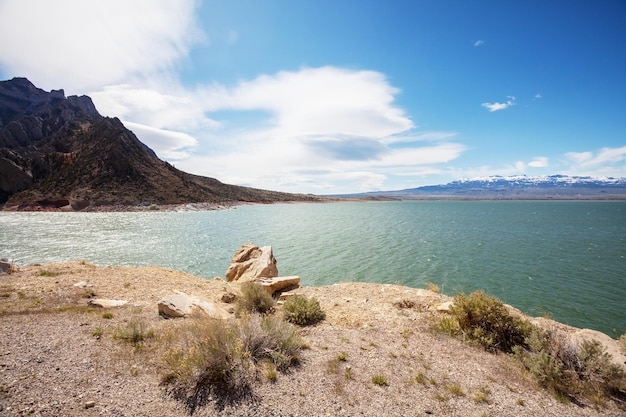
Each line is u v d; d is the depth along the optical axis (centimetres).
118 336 735
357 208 17338
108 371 568
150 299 1220
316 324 933
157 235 5422
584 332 902
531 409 526
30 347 646
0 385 484
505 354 746
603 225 7475
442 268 3080
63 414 429
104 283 1395
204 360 554
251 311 1045
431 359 701
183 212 11694
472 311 861
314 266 3167
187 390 520
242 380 548
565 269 3062
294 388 546
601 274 2881
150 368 590
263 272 1809
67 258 3391
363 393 543
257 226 6981
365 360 678
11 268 1544
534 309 2061
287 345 680
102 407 456
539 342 712
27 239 4591
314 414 473
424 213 12406
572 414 520
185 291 1395
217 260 3553
